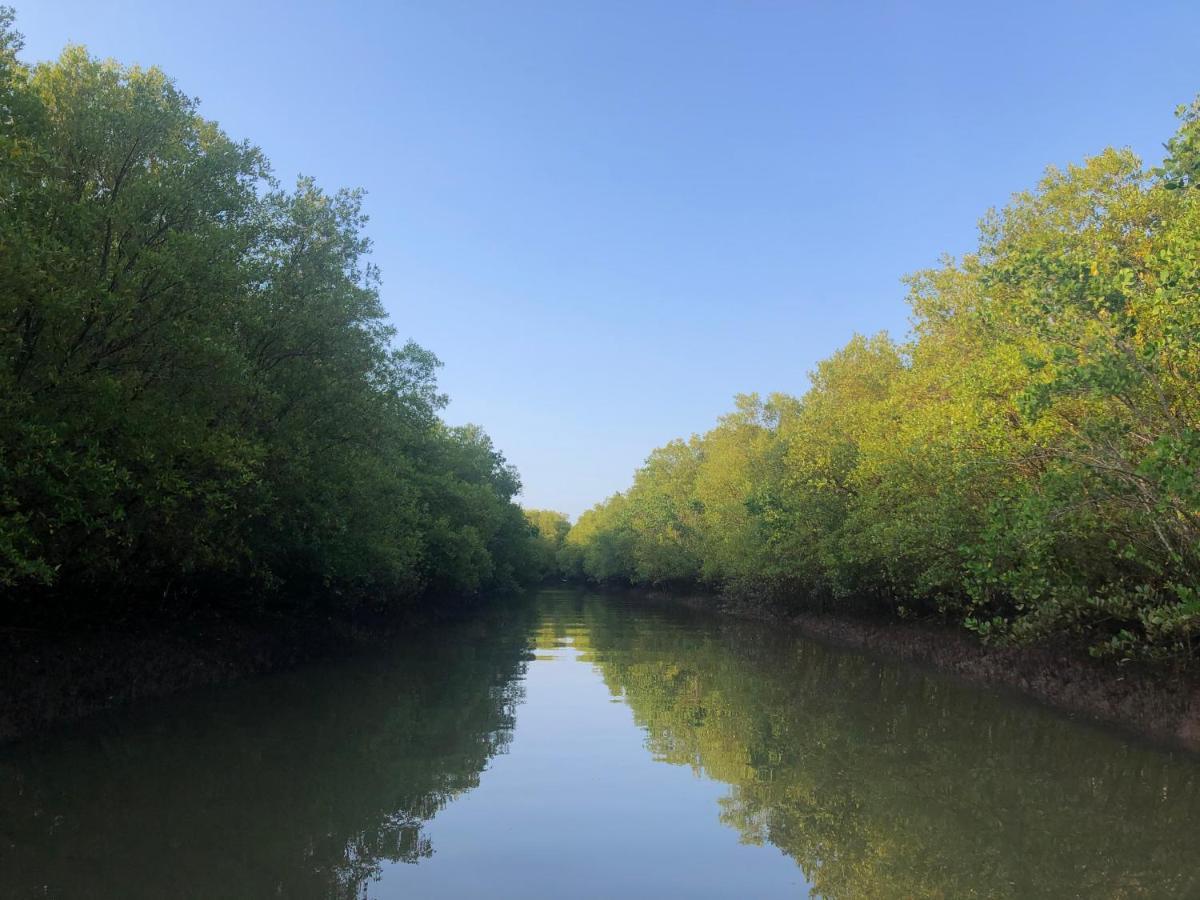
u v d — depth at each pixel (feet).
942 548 71.87
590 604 238.27
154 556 59.67
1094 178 67.77
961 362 73.20
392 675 77.61
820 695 67.97
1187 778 41.52
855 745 49.26
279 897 25.93
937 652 87.15
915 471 77.56
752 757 46.26
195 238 50.29
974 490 64.85
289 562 83.25
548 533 497.05
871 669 85.20
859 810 36.47
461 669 83.41
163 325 49.03
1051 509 45.78
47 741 44.75
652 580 275.59
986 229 79.46
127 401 47.01
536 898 26.50
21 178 41.98
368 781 40.09
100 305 43.96
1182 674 51.70
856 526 97.71
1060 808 36.65
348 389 74.59
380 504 91.97
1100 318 40.42
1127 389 40.14
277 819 33.94
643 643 113.39
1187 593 42.91
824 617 132.87
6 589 48.55
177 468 52.03
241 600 80.43
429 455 157.28
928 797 38.50
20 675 47.44
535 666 86.69
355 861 29.48
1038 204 76.33
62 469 39.96
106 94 52.34
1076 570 53.98
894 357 123.85
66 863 28.22
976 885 27.86
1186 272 34.17
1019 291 50.52
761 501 144.15
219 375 52.80
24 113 42.63
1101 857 30.63
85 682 51.31
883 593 109.50
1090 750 47.50
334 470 75.87
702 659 93.91
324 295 68.33
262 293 64.39
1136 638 50.21
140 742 45.75
